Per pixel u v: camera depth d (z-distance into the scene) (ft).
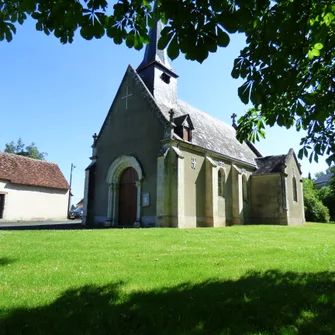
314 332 10.06
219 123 100.63
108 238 35.06
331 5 11.73
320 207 121.39
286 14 11.07
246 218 87.86
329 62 16.53
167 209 59.06
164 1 9.73
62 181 113.19
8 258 22.56
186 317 11.08
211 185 68.59
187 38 9.85
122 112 75.05
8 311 11.69
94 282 15.88
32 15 11.87
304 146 20.40
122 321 10.83
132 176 70.49
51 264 20.74
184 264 20.68
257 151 107.14
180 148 64.28
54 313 11.50
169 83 79.61
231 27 9.67
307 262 21.88
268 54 12.24
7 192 94.99
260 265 20.63
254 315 11.48
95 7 10.99
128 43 12.51
